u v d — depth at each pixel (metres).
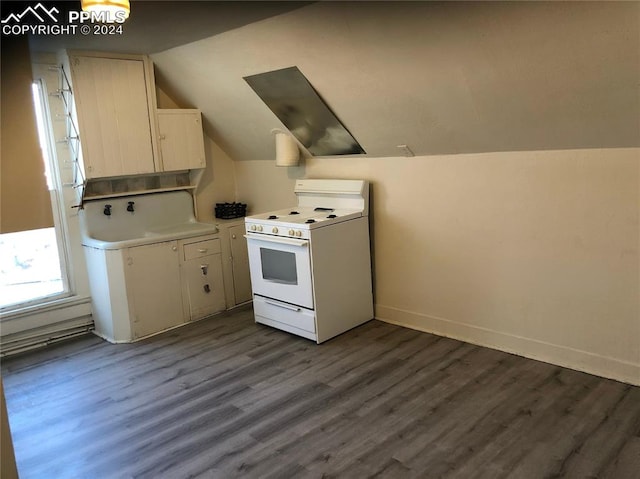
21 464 2.45
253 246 3.92
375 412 2.71
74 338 4.03
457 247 3.46
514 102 2.71
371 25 2.63
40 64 3.68
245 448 2.47
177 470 2.34
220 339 3.84
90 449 2.54
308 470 2.28
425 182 3.54
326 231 3.58
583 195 2.84
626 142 2.62
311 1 2.57
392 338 3.67
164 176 4.46
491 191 3.21
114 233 4.16
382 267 3.96
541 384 2.88
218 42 3.31
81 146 3.70
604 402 2.66
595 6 2.05
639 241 2.69
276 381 3.13
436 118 3.09
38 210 1.69
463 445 2.38
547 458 2.25
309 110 3.62
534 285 3.13
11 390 3.21
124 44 3.48
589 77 2.37
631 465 2.18
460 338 3.57
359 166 3.93
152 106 4.02
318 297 3.58
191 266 4.19
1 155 1.62
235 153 4.80
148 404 2.95
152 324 3.99
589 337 2.96
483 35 2.40
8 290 3.81
